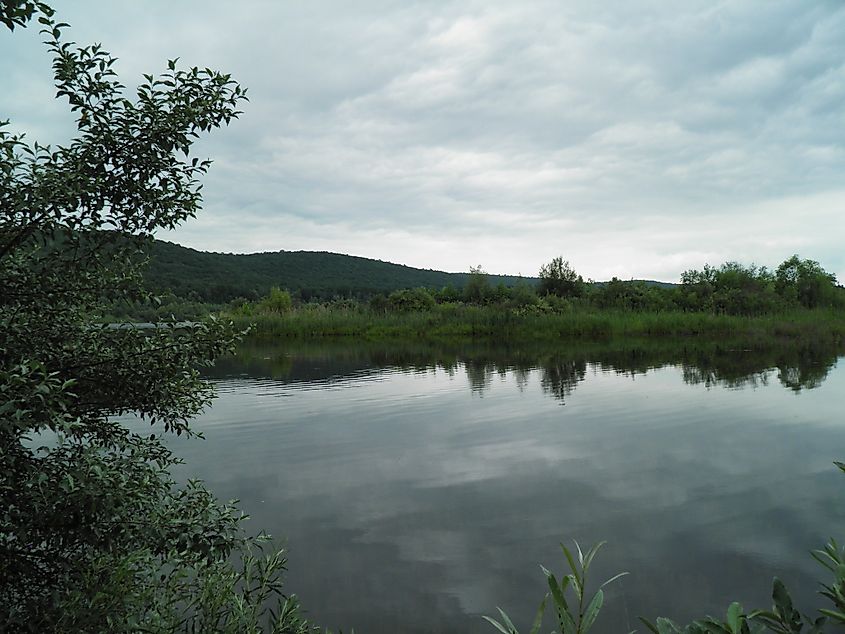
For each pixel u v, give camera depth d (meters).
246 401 12.38
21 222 2.86
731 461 7.47
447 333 32.97
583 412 10.66
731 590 4.33
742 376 14.73
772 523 5.49
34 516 2.56
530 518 5.73
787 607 1.27
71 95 2.91
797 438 8.52
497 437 8.96
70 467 2.72
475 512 5.91
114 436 3.31
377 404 11.88
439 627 3.93
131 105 3.01
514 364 18.38
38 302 3.06
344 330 33.97
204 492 3.49
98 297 3.24
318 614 4.06
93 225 2.99
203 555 3.11
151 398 3.17
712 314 32.72
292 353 23.64
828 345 23.61
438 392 13.16
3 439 2.51
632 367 16.97
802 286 38.81
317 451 8.31
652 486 6.58
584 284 42.78
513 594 4.35
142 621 2.92
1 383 2.47
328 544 5.20
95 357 3.13
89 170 2.97
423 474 7.18
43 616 2.62
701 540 5.16
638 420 9.90
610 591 4.35
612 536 5.29
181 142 3.08
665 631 1.28
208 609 3.11
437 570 4.71
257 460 7.85
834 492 6.27
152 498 3.11
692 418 9.96
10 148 2.80
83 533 2.66
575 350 23.06
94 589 2.74
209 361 3.39
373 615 4.06
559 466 7.41
